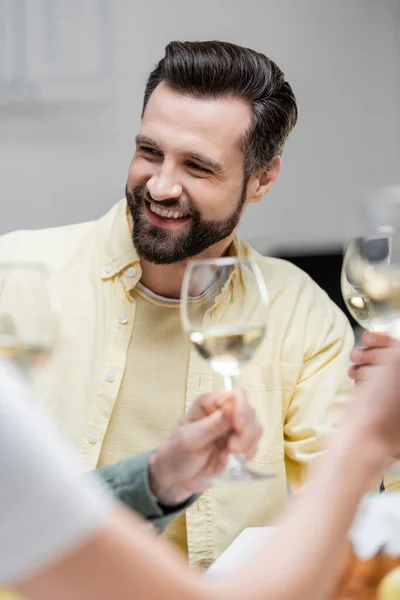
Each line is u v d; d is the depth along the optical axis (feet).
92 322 6.97
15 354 4.11
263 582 2.96
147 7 12.78
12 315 4.14
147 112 6.69
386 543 4.88
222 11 13.20
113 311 7.00
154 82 6.89
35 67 12.57
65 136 12.82
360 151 14.01
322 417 7.16
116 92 12.80
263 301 4.66
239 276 6.09
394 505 5.24
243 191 6.98
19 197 12.85
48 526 2.69
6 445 2.69
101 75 12.71
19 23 12.44
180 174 6.60
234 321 4.64
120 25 12.73
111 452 6.83
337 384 7.27
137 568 2.77
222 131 6.60
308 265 11.07
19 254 7.29
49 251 7.28
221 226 6.84
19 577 2.72
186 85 6.61
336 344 7.44
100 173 12.96
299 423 7.23
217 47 6.71
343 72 13.80
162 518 4.86
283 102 7.12
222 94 6.64
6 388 2.78
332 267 11.02
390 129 14.01
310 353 7.37
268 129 7.00
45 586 2.73
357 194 14.01
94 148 12.91
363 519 5.05
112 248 7.10
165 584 2.80
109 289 7.04
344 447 3.28
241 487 6.82
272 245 13.96
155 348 6.95
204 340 4.53
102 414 6.79
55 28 12.54
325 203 14.07
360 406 3.39
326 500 3.16
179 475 4.69
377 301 5.13
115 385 6.84
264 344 7.26
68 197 12.95
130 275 7.00
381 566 4.71
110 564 2.74
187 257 6.79
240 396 4.59
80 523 2.71
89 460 6.72
